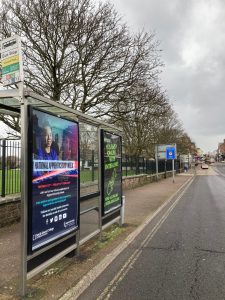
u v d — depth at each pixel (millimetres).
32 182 5133
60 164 6090
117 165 10258
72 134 6613
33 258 5391
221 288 5707
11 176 10875
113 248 8125
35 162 5227
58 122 5992
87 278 6008
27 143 5066
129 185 26578
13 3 17672
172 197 21781
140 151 42406
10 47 5199
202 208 16344
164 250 8195
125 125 33594
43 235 5504
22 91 5012
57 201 5980
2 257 7113
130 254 7816
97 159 8758
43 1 17156
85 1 17797
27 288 5449
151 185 31953
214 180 45094
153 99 21562
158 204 17328
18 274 6062
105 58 18797
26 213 5047
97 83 19391
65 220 6344
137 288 5707
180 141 68250
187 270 6656
